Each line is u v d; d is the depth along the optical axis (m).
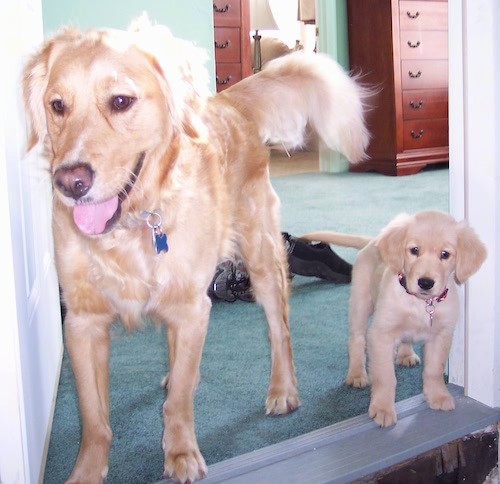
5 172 1.23
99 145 1.38
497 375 1.86
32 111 1.53
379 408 1.80
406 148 6.17
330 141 2.24
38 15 2.25
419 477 1.71
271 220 2.12
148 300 1.62
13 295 1.26
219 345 2.45
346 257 3.59
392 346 1.86
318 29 6.48
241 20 5.73
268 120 2.13
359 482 1.59
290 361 2.02
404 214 1.99
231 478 1.56
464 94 1.82
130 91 1.42
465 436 1.79
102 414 1.59
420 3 6.00
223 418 1.89
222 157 1.85
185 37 3.10
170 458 1.58
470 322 1.89
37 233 1.82
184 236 1.59
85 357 1.58
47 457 1.73
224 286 2.90
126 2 2.98
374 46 6.14
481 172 1.81
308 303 2.90
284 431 1.81
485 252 1.80
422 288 1.79
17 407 1.29
